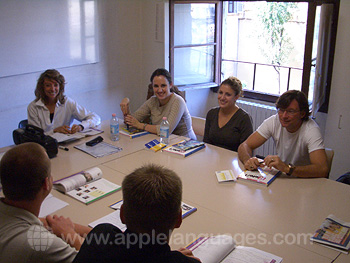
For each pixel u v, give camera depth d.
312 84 3.73
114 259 1.02
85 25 3.95
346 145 3.36
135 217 1.02
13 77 3.48
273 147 4.19
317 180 2.18
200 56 4.55
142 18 4.48
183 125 3.19
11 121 3.55
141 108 3.27
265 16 5.32
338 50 3.22
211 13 4.45
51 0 3.59
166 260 1.01
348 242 1.57
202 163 2.45
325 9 3.17
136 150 2.67
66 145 2.76
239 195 2.01
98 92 4.31
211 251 1.47
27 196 1.29
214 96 4.88
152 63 4.54
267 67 5.55
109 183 2.12
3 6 3.25
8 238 1.26
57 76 2.99
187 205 1.89
